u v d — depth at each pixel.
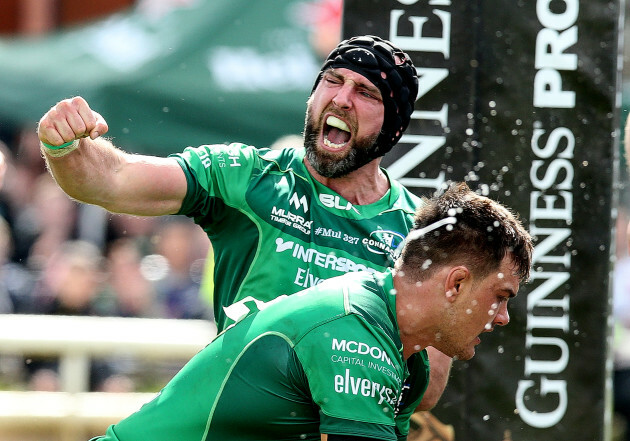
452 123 14.00
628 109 29.61
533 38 14.04
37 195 30.58
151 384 22.28
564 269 14.25
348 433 9.38
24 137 32.66
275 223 11.45
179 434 10.06
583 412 14.28
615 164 14.21
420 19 13.89
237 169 11.59
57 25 42.88
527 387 14.22
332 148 11.45
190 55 26.19
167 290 26.95
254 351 9.86
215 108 25.69
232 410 9.86
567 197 14.20
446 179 14.02
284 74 26.47
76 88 25.70
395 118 11.55
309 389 9.62
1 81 26.55
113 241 29.38
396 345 9.88
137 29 27.56
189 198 11.36
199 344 19.92
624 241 27.98
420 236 9.99
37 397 19.53
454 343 10.17
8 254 28.06
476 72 13.98
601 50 14.12
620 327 26.25
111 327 19.80
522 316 14.23
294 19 27.39
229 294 11.60
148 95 25.39
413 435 14.16
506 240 9.93
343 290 9.90
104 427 19.78
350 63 11.34
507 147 14.08
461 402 14.16
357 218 11.70
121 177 10.91
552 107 14.11
